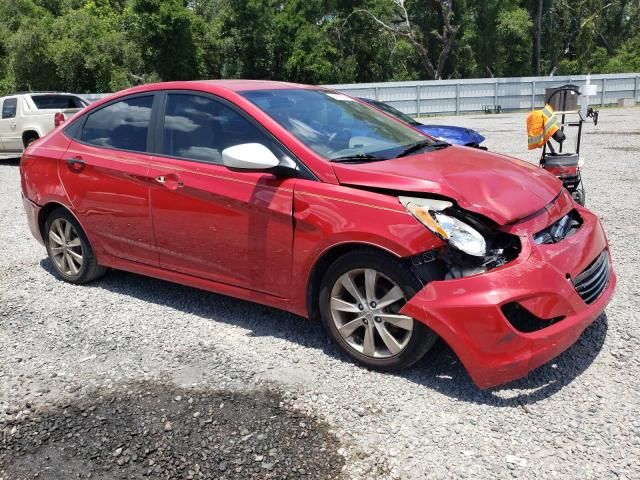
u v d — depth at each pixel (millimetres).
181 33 34906
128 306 4609
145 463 2721
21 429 3037
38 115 12859
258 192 3641
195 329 4141
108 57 33906
